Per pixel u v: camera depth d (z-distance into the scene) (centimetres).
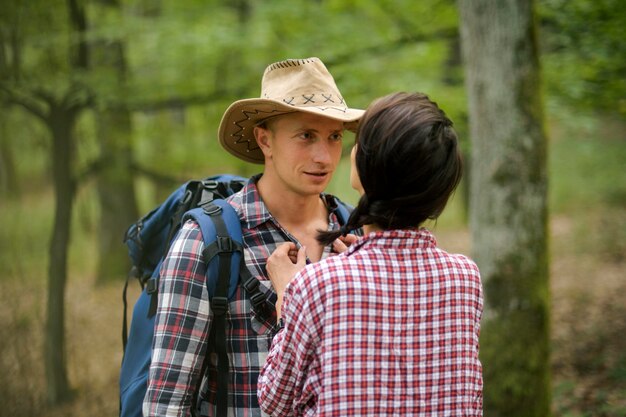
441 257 123
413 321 117
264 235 157
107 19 611
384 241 120
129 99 589
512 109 329
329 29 566
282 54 555
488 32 331
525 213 332
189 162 755
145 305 169
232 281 147
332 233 130
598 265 842
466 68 348
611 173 1298
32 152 727
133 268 192
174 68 587
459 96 558
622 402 421
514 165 331
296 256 154
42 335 623
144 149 766
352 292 114
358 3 566
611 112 541
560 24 485
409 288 118
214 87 613
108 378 660
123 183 805
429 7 550
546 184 336
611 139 1297
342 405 111
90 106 613
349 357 112
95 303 862
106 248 949
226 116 160
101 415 586
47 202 1067
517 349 336
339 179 1211
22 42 589
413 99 120
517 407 336
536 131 331
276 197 164
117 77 595
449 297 120
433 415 117
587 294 720
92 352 720
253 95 603
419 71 583
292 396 125
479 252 348
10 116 669
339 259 119
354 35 564
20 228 772
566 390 457
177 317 143
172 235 169
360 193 134
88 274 1035
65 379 616
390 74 560
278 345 127
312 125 153
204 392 151
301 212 165
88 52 623
